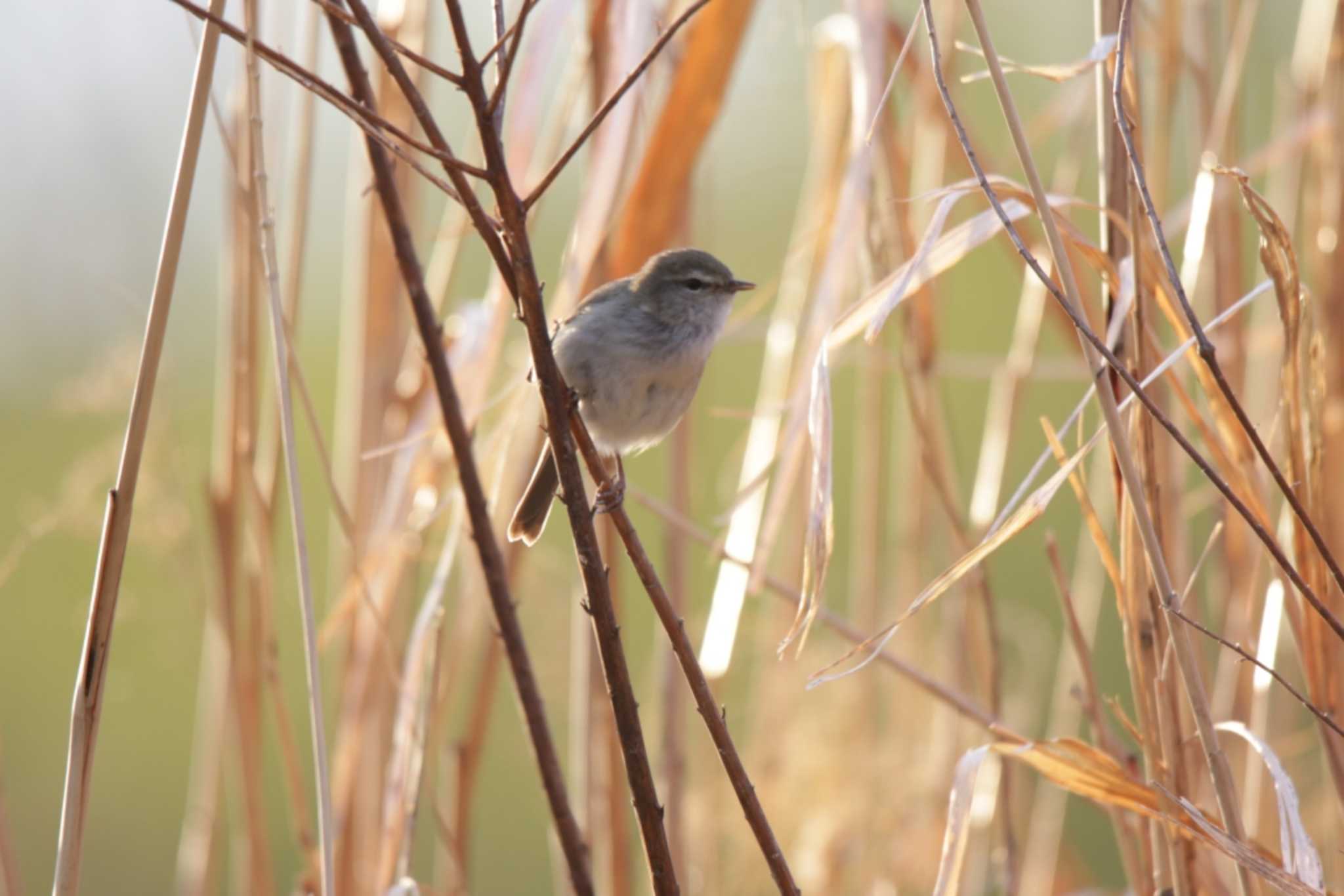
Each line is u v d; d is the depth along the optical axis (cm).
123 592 1062
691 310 866
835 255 694
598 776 884
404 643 883
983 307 1906
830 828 975
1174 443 838
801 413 689
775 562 1022
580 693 889
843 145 936
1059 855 1180
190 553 899
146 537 886
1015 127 592
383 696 878
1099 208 656
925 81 965
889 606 1141
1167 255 539
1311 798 1004
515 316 555
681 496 934
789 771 989
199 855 885
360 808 881
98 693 570
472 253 1552
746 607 1127
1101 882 1420
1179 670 621
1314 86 937
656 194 797
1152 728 646
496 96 512
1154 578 612
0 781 741
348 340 933
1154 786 602
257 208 753
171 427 893
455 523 768
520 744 1594
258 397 800
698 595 1357
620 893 879
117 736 1666
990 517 967
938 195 621
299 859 1553
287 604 1648
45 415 1591
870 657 584
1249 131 1577
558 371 562
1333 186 841
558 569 1069
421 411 824
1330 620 534
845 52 933
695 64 768
